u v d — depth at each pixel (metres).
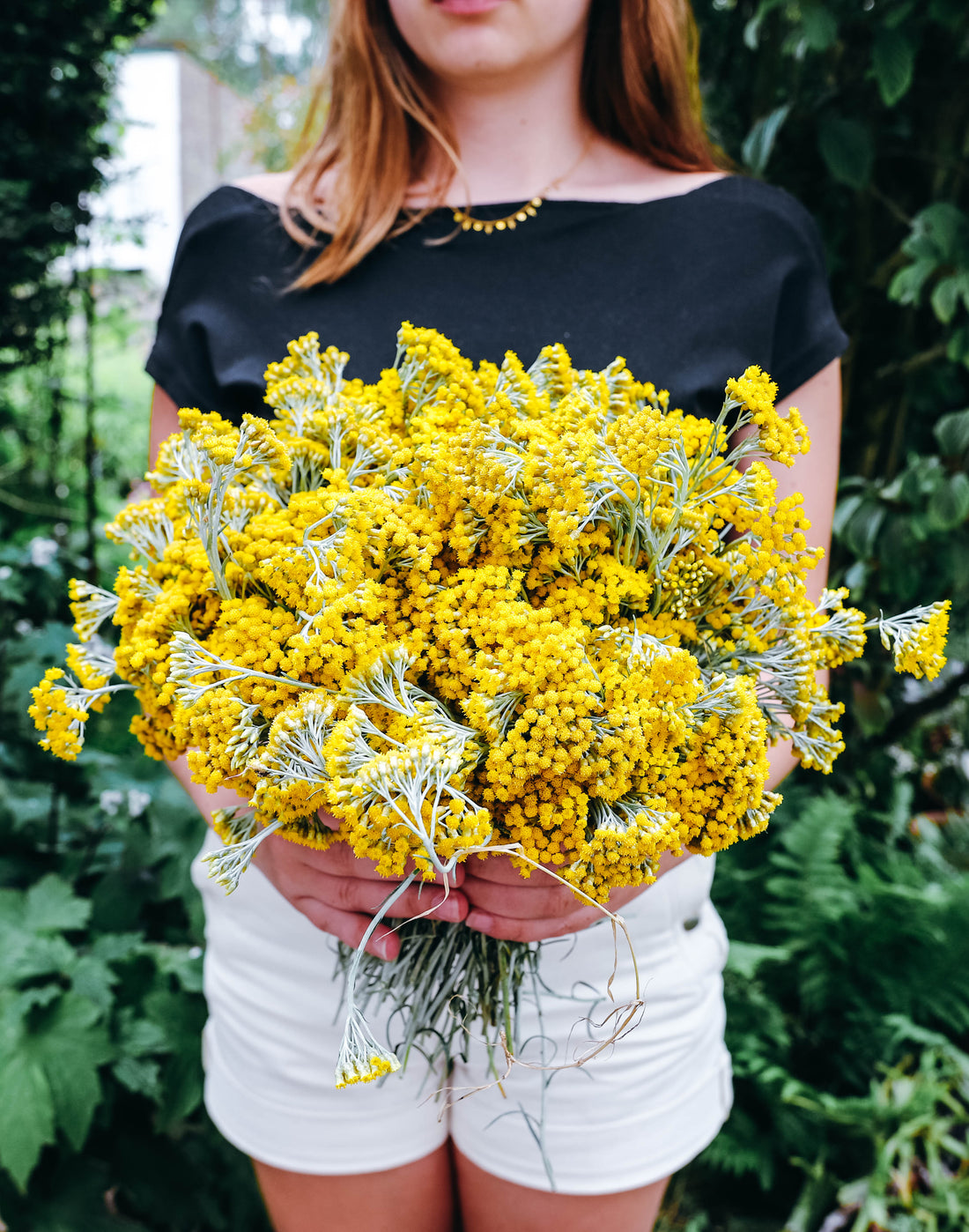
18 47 2.34
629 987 0.91
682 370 0.89
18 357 2.78
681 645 0.74
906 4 1.41
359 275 0.94
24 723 1.88
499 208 0.94
